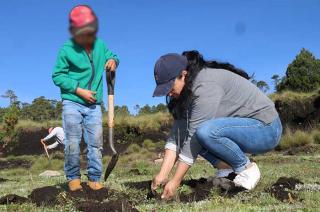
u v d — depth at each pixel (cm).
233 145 446
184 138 460
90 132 502
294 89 3369
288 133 1812
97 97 504
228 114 449
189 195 450
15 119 2339
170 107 444
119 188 528
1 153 2164
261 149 466
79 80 497
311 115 2161
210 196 432
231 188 460
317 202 398
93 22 484
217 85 426
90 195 464
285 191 444
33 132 2355
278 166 930
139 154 1753
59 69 491
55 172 1157
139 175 857
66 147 491
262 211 367
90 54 503
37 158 1823
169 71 403
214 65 443
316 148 1487
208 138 429
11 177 1043
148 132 2353
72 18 484
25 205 419
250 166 464
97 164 500
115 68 516
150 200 438
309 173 724
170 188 418
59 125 2467
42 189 470
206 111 422
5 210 405
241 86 445
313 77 3391
